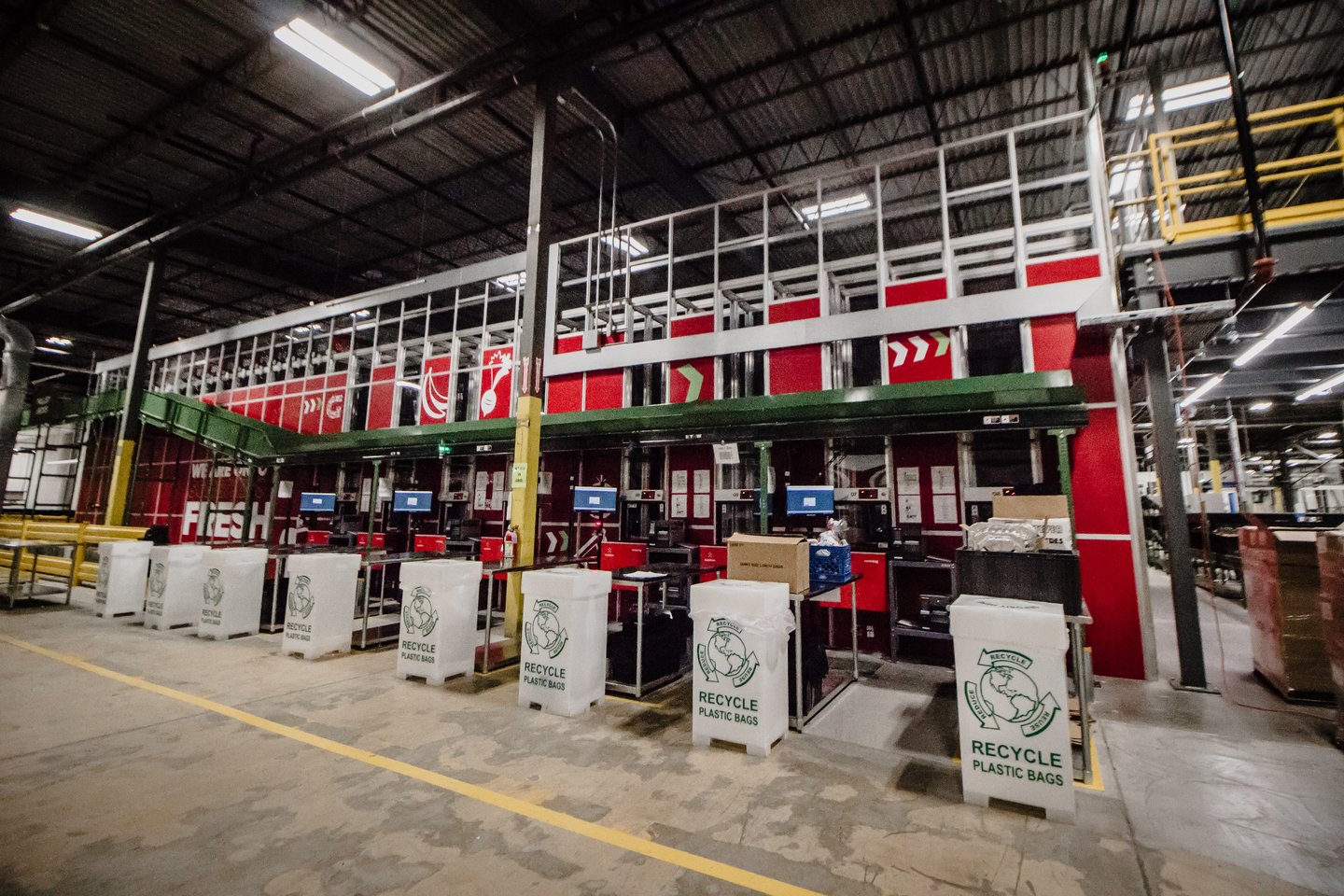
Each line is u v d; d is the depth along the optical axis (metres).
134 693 4.50
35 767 3.21
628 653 4.92
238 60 8.38
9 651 5.80
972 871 2.35
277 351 15.71
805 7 7.71
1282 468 18.59
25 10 7.54
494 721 4.04
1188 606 5.00
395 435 9.41
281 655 5.73
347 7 7.38
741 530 7.40
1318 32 7.93
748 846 2.52
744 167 11.29
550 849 2.47
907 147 10.59
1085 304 5.66
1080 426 5.14
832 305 8.20
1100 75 6.51
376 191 12.16
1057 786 2.75
